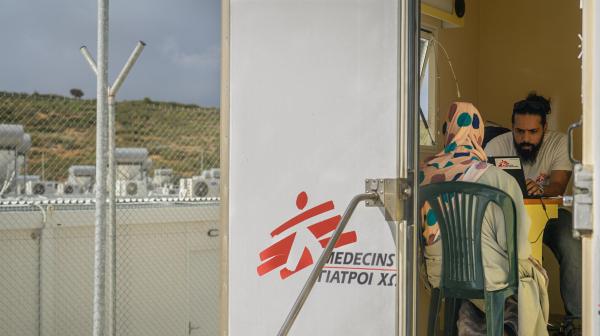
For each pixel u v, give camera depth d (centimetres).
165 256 553
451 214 341
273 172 298
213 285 577
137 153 698
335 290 285
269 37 299
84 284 516
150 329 545
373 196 276
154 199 583
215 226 580
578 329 432
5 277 483
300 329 291
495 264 334
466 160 348
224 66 307
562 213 441
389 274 277
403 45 272
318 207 291
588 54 232
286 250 296
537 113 492
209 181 668
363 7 283
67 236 510
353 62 285
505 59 543
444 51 500
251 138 302
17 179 597
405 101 272
